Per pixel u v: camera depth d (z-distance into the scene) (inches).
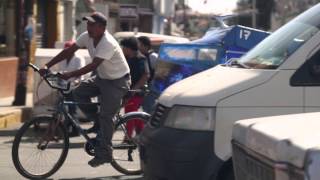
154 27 1732.3
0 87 698.2
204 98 220.8
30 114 572.4
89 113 315.0
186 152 218.1
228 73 235.3
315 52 221.8
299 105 218.2
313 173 108.0
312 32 227.0
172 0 1983.3
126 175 327.3
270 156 121.3
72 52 316.2
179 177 219.6
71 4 954.7
